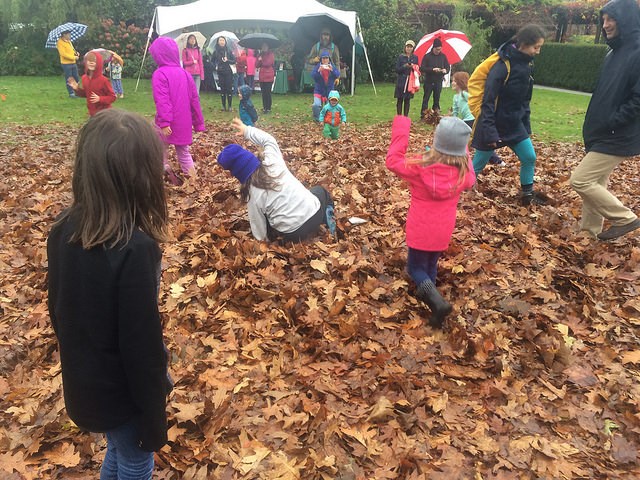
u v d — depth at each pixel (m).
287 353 3.50
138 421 1.78
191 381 3.18
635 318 3.97
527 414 3.03
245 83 18.16
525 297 4.17
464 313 3.97
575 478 2.61
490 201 6.36
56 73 23.69
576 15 27.81
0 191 6.33
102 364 1.69
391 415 2.94
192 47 15.36
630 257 4.93
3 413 2.92
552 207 6.30
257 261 4.41
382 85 22.92
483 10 27.50
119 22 23.88
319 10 18.17
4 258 4.61
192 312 3.82
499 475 2.62
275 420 2.92
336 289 4.12
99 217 1.62
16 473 2.54
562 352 3.45
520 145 6.10
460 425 2.93
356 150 9.00
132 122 1.67
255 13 17.28
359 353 3.45
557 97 19.78
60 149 8.83
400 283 4.24
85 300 1.64
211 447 2.71
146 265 1.64
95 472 2.58
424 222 3.72
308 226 4.74
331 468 2.61
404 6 25.31
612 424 2.95
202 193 6.29
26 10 22.67
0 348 3.43
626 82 4.73
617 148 4.88
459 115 9.97
